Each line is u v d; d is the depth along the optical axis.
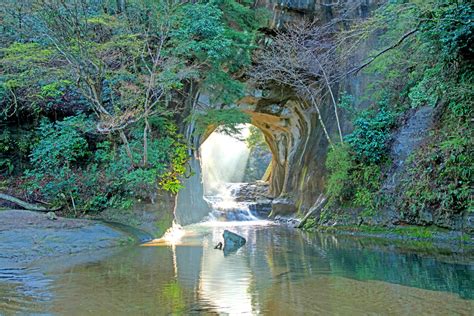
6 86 10.32
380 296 4.13
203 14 10.03
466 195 7.65
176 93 12.09
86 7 9.73
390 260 6.24
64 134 10.48
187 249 7.66
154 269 5.64
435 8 7.89
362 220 10.02
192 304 3.93
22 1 9.38
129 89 9.44
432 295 4.14
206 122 11.30
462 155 7.91
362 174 10.48
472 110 8.20
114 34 9.87
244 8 12.04
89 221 9.02
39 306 3.86
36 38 9.82
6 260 6.06
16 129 11.52
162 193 10.63
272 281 4.90
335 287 4.54
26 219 8.46
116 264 6.02
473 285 4.54
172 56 10.12
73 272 5.41
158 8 9.54
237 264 6.05
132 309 3.77
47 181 10.45
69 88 11.09
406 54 10.21
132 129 10.59
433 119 9.35
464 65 8.19
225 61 11.91
